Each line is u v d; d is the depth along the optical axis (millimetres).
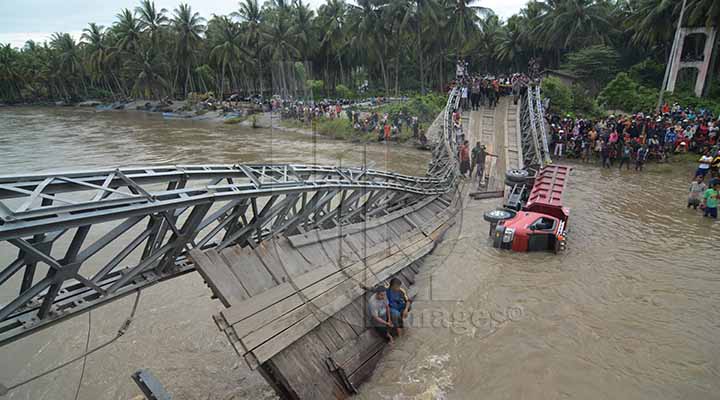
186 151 25531
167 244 4703
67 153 25219
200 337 6461
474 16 33062
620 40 40938
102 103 72062
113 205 3865
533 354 5793
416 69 35000
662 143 20047
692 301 7371
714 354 5906
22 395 5293
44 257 3527
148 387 4332
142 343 6316
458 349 5840
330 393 4609
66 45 69812
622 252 9695
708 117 22391
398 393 4969
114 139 31547
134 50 59000
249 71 45750
